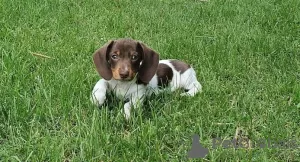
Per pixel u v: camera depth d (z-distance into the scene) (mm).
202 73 1234
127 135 923
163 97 1078
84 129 907
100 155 830
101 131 882
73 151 860
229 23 1756
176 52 1395
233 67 1301
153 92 1069
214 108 1039
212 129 954
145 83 1017
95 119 911
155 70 1002
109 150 861
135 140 883
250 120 996
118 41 974
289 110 1054
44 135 906
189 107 1036
